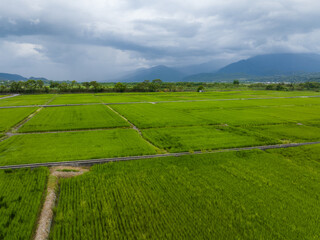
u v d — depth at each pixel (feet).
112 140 100.73
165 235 41.14
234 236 40.91
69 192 55.57
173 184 60.23
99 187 58.23
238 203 51.29
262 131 121.80
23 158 76.13
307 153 86.63
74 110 187.01
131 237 40.45
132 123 140.26
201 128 126.11
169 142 99.19
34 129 119.24
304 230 42.83
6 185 57.93
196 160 77.30
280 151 88.74
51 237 41.19
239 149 91.30
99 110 187.42
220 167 72.08
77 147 89.97
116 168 69.92
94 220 45.14
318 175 67.21
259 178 64.64
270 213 48.24
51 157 77.82
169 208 49.03
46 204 50.19
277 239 40.47
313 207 50.65
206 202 51.88
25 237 40.14
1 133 111.55
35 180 61.26
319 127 132.98
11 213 46.70
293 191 57.62
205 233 41.24
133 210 48.24
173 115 166.09
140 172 67.36
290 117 162.09
